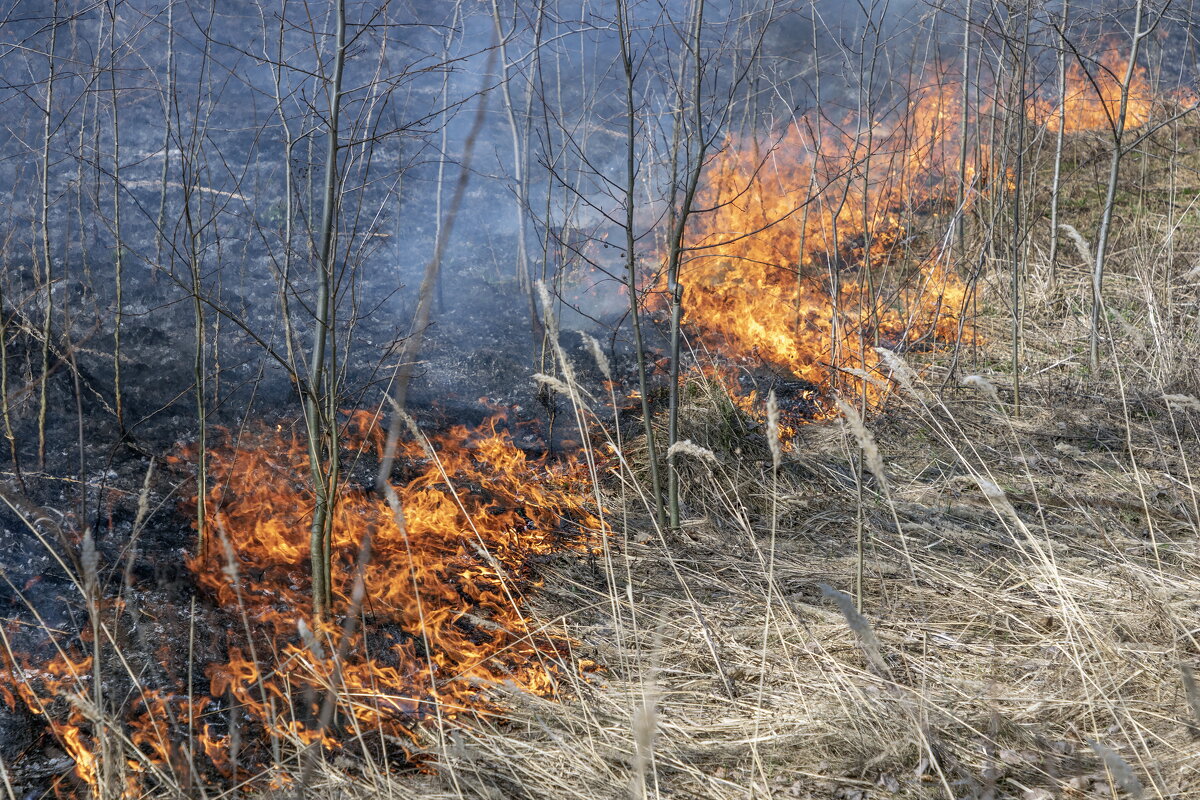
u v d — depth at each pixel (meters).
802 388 6.83
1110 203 6.65
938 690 3.60
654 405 6.35
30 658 3.49
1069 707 3.46
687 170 5.58
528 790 3.12
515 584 4.45
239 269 7.43
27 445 4.89
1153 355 6.70
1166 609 3.74
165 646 3.63
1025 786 3.06
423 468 5.43
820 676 3.68
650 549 4.81
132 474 4.81
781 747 3.30
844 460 5.74
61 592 3.85
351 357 6.58
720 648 3.96
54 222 7.59
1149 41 11.29
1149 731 3.24
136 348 6.11
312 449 3.56
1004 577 4.44
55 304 6.32
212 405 5.64
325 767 3.10
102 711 2.65
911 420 6.29
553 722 3.49
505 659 3.89
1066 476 5.48
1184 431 5.96
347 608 4.03
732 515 5.15
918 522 5.02
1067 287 8.03
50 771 3.04
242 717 3.36
